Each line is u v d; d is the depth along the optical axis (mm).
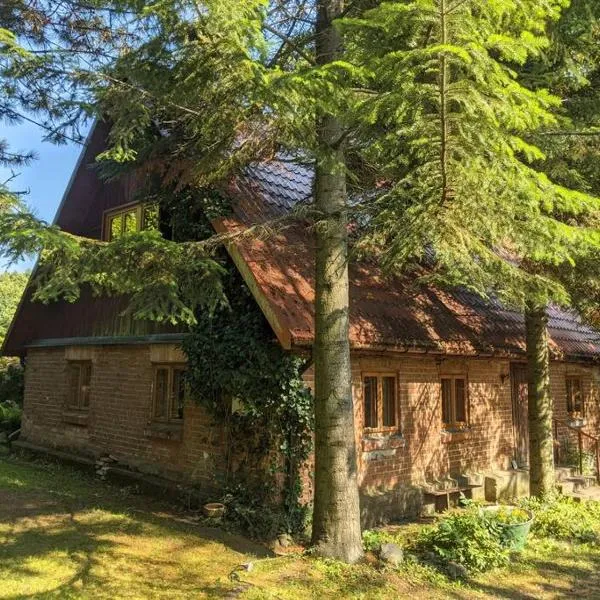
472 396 11055
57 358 13312
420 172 4828
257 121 5934
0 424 15898
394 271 8594
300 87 4508
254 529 7398
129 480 9914
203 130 6258
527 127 5016
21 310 13898
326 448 6520
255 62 4785
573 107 7875
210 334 8352
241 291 8156
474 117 4090
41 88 7465
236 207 8883
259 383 7781
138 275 5730
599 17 6746
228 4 4645
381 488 8898
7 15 8758
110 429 11195
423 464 9734
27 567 5988
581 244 5641
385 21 3783
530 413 9984
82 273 5449
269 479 7684
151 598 5387
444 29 3686
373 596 5645
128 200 11602
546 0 4035
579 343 14031
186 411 9312
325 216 6723
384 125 5699
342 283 6727
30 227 4707
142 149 8391
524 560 7203
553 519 8492
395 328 8875
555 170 7559
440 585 6117
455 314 10555
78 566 6086
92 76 5734
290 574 6016
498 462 11461
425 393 9977
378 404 9117
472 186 4785
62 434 12656
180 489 8820
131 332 10984
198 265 5969
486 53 3748
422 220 5254
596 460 12570
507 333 11258
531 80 7258
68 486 9875
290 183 10414
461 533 7055
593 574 6895
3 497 8828
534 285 7148
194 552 6656
